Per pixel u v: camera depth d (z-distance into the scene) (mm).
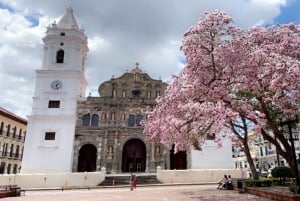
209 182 39375
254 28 17547
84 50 53406
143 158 48281
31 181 36812
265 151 67750
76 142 47062
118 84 52094
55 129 46188
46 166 44312
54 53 50250
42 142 45438
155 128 19953
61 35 50844
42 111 47406
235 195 21656
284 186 23078
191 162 46312
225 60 16469
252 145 74688
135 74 52688
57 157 44875
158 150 47219
